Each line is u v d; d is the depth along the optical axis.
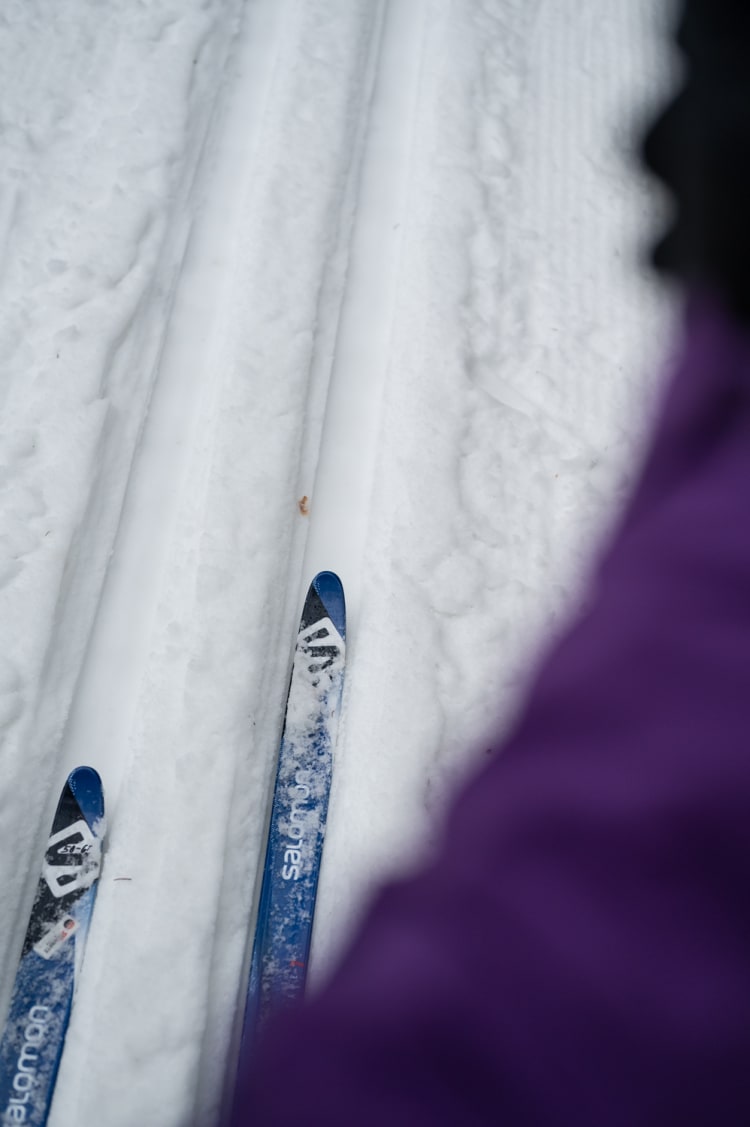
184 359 2.71
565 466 2.67
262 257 2.78
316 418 2.67
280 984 1.99
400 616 2.34
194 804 2.14
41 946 2.01
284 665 2.38
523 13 3.38
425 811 2.16
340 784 2.20
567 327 2.88
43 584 2.30
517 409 2.72
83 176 2.81
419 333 2.71
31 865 2.12
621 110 3.27
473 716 2.29
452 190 2.93
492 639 2.38
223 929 2.07
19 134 2.84
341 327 2.80
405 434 2.57
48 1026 1.94
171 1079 1.89
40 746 2.20
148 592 2.44
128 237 2.76
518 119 3.16
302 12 3.17
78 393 2.52
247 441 2.54
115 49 3.02
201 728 2.21
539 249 2.96
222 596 2.36
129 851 2.10
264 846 2.19
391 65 3.20
